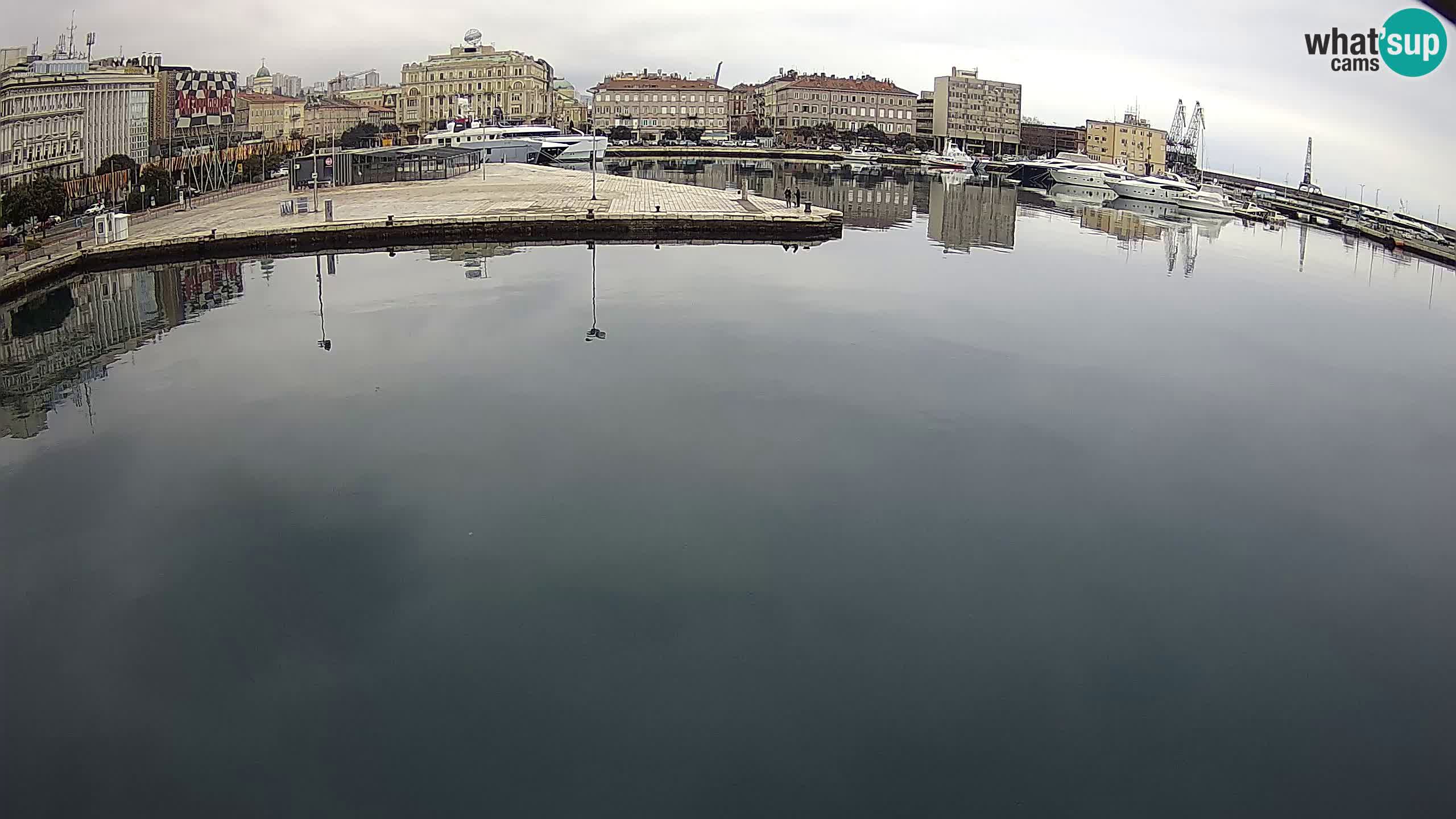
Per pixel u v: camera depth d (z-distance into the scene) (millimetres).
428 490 20328
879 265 51125
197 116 138125
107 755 12492
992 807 11789
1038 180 125062
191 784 12031
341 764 12336
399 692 13750
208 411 25406
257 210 68000
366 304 39156
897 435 24078
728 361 30406
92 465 21797
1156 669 14617
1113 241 66938
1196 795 12062
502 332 34062
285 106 163125
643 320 36094
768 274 47344
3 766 12297
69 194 68312
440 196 77562
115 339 33500
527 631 15195
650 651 14758
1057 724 13328
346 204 71625
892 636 15273
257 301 39875
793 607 16031
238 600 16078
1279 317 41688
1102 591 16844
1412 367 33781
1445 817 11805
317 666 14305
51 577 16812
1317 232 84188
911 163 176250
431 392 26969
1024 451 23328
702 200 76562
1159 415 26438
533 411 25391
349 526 18734
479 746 12695
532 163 133000
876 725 13203
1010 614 16016
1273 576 17594
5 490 20422
